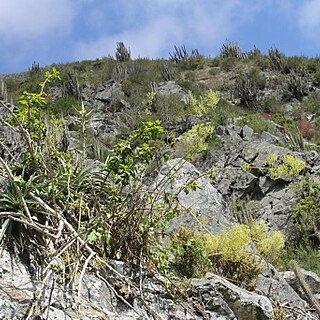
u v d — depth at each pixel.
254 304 4.48
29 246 3.89
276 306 5.14
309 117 25.80
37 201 4.04
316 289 6.60
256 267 5.32
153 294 4.17
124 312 3.83
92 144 13.67
